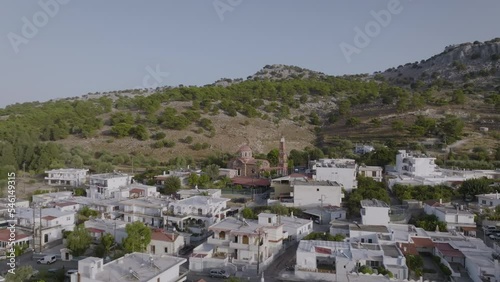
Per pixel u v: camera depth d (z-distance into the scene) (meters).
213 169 136.62
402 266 57.31
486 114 196.50
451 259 62.53
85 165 154.12
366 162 145.38
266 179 131.00
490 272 54.47
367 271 55.16
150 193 106.38
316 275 58.06
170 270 48.41
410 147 160.62
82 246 67.56
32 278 55.12
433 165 123.69
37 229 74.19
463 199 102.44
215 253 65.62
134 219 85.69
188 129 195.25
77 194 112.62
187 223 83.38
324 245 64.25
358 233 71.12
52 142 163.62
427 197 99.75
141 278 44.66
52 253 70.00
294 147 188.12
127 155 165.25
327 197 99.06
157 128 193.75
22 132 164.12
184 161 156.88
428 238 70.56
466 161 138.75
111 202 92.56
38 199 98.94
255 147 184.75
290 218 84.62
